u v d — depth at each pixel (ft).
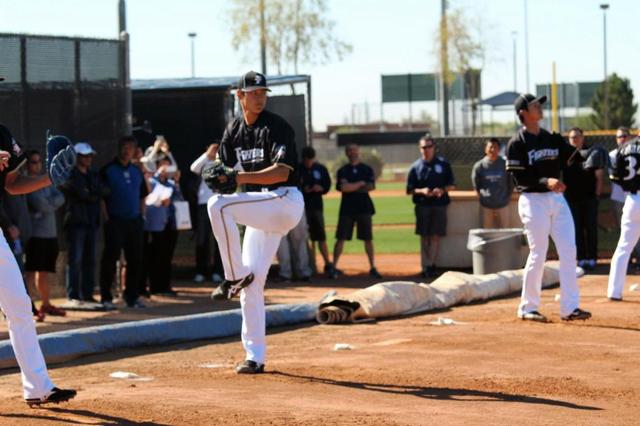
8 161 46.55
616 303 86.12
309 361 60.13
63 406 46.73
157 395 49.57
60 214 97.30
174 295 101.96
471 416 45.11
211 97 117.70
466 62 326.44
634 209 85.92
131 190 91.81
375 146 451.12
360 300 79.05
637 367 57.41
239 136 54.19
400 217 219.82
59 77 97.30
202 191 112.88
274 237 55.36
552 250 124.16
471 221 120.26
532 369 56.75
